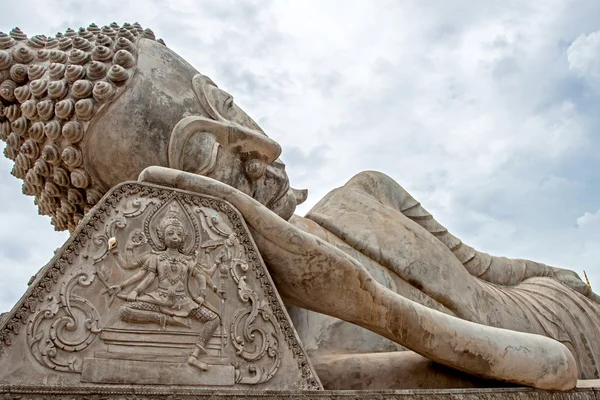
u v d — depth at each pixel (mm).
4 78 3979
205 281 2883
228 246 3016
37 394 2271
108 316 2666
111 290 2713
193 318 2795
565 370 3484
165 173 3092
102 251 2785
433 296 4719
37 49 4062
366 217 4902
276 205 4223
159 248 2896
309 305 3266
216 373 2701
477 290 4930
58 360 2500
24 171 4176
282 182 4152
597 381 4059
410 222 5016
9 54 3963
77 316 2607
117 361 2574
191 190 3117
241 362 2787
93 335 2605
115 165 3746
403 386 3475
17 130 3977
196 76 4062
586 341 5273
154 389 2438
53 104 3809
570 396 3541
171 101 3844
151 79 3867
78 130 3729
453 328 3299
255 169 3920
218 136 3820
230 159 3867
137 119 3734
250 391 2621
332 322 4188
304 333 4117
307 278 3127
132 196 2984
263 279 3008
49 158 3873
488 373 3350
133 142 3719
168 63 4027
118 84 3781
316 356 3867
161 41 4371
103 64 3842
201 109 3934
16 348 2453
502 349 3350
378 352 4074
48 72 3875
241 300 2916
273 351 2871
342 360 3605
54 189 4055
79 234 2771
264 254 3131
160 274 2812
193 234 2984
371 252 4711
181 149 3689
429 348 3252
